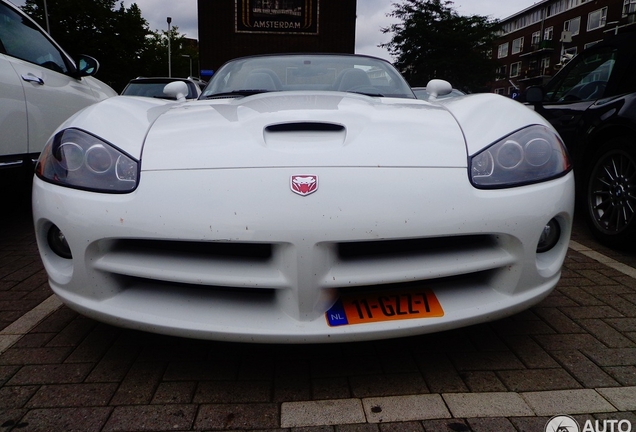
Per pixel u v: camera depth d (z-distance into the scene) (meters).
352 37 20.02
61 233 1.75
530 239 1.72
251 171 1.61
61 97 4.15
